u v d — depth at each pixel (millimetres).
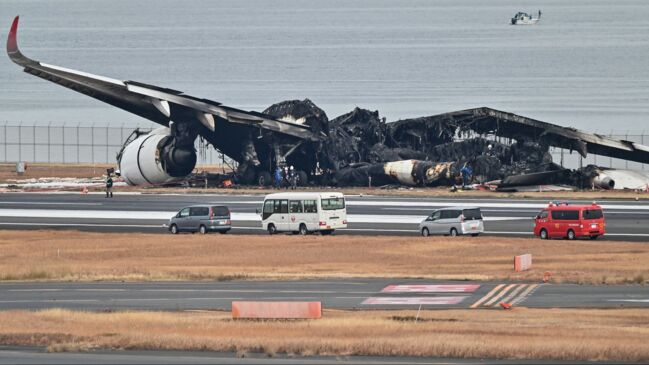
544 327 156250
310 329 157000
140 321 165625
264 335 153125
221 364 136750
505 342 143875
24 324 163750
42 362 138625
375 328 156750
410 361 137625
